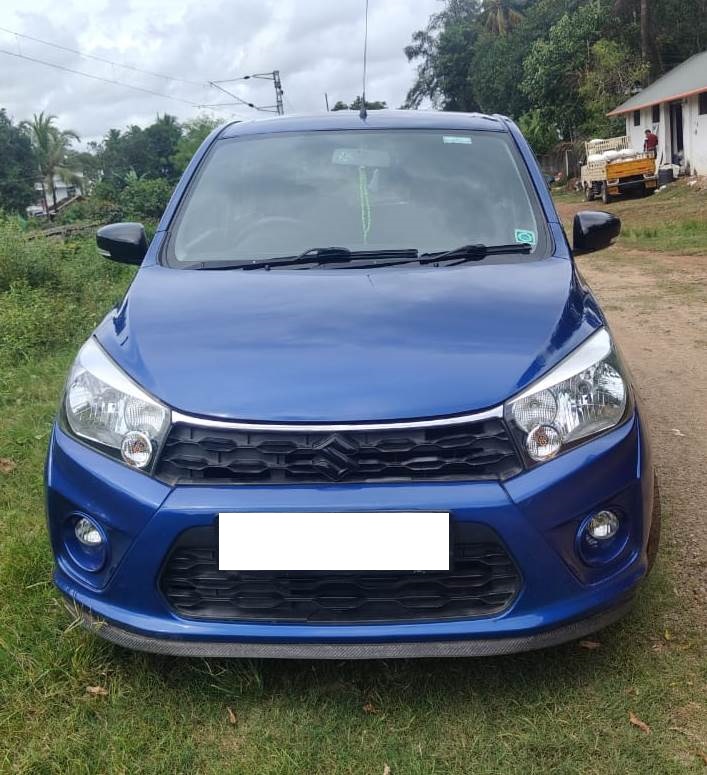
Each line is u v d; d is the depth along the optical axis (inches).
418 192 131.0
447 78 2290.8
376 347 90.3
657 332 288.4
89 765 80.7
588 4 1545.3
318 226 125.9
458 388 85.0
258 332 94.3
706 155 1042.1
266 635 84.1
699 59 1228.5
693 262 468.8
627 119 1327.5
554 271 112.9
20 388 212.2
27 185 2456.9
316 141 141.2
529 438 84.3
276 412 83.4
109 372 91.7
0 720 86.1
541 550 83.2
